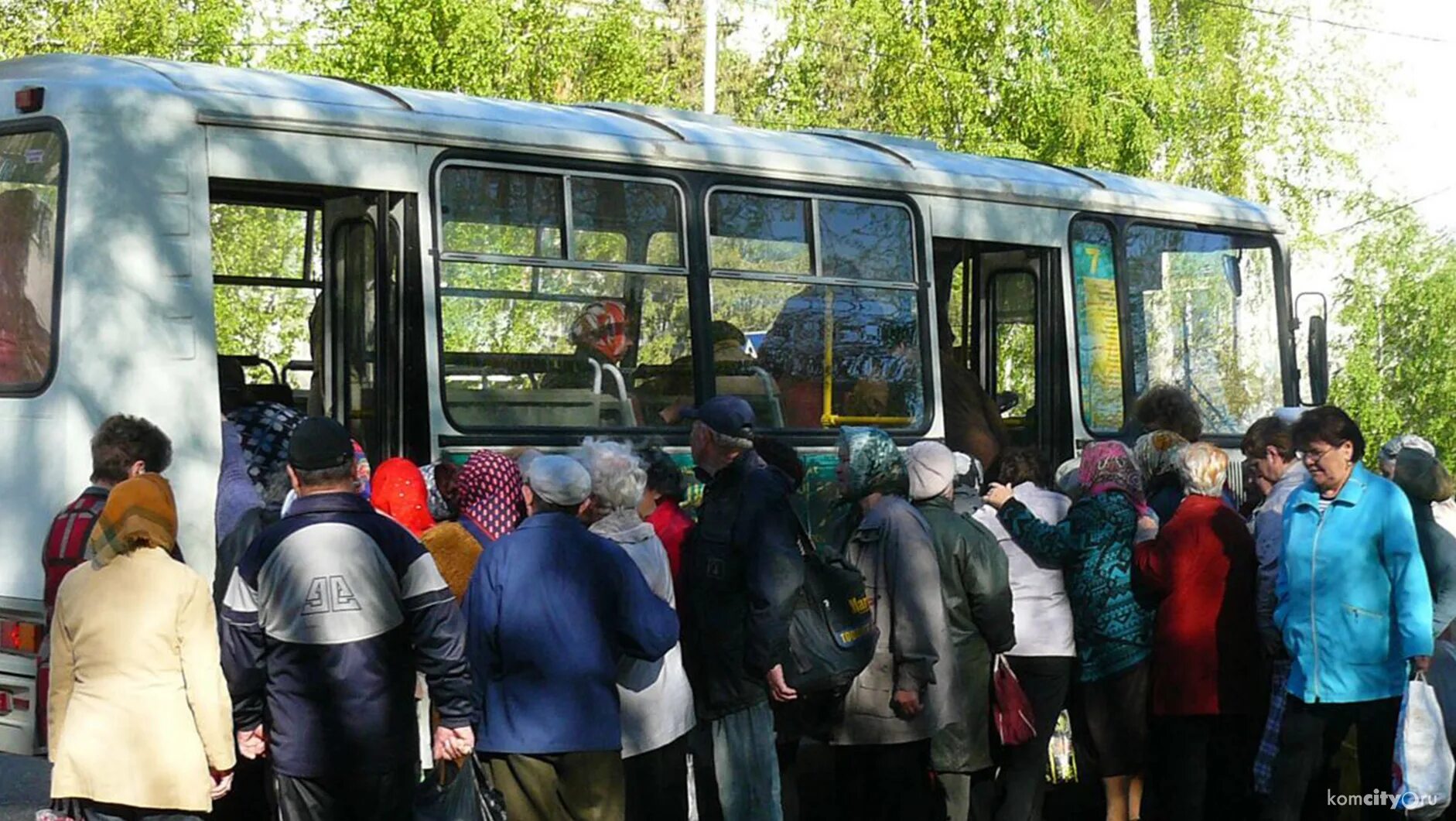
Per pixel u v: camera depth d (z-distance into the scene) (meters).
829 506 10.09
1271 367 13.13
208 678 6.01
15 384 7.75
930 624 7.41
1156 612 8.41
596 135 9.16
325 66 18.31
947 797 7.92
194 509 7.69
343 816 6.08
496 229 8.73
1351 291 32.03
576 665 6.26
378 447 8.55
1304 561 7.64
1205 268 12.72
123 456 6.86
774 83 25.11
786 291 9.98
